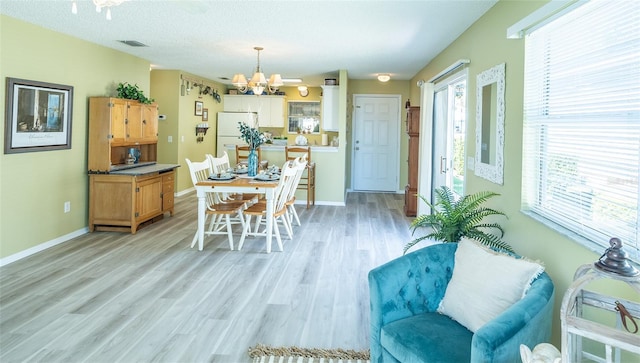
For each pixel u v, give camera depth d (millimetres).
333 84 7695
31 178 4391
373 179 9203
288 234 5180
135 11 3840
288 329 2799
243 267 4051
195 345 2564
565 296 1424
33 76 4352
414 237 5281
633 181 1771
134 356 2424
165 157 7934
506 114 3133
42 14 3965
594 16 2041
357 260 4320
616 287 1804
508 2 3109
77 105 5016
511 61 3037
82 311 3008
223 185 4543
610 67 1920
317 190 7605
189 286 3533
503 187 3191
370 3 3498
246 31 4523
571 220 2295
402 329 1970
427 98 6074
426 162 6102
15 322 2822
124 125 5402
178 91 7773
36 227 4469
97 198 5227
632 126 1768
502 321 1586
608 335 1337
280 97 9969
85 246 4676
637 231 1739
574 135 2264
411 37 4703
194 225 5746
